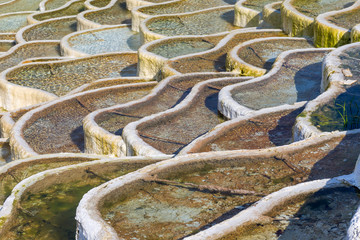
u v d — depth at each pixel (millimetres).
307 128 5402
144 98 8938
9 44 18297
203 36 13438
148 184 4230
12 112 9805
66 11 21625
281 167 4559
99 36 16531
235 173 4508
